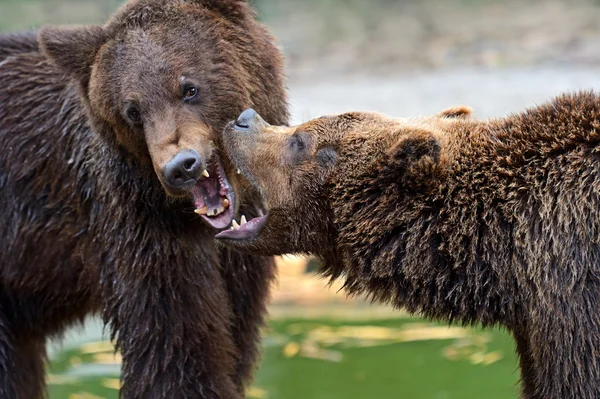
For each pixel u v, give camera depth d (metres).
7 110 11.87
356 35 34.72
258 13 11.73
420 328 17.48
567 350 8.73
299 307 18.83
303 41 34.34
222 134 10.52
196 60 10.54
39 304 12.41
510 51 30.78
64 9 35.62
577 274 8.71
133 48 10.52
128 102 10.38
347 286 10.18
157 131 10.23
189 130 10.28
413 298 9.59
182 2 10.89
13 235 11.95
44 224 11.75
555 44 30.72
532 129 9.36
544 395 9.02
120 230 11.05
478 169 9.36
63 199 11.55
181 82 10.41
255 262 12.15
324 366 15.81
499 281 9.12
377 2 36.47
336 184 9.76
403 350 16.41
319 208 9.91
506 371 15.23
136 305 11.13
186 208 10.91
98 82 10.63
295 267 20.09
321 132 9.91
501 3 36.00
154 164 10.11
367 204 9.59
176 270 11.09
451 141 9.61
